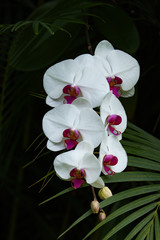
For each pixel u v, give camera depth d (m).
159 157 0.81
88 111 0.76
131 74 0.83
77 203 1.14
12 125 1.11
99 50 0.82
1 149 1.09
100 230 0.93
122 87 0.84
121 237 0.82
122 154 0.79
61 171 0.76
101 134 0.77
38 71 0.98
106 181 0.76
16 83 1.02
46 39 0.91
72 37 0.91
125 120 0.80
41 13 0.97
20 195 1.15
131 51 0.89
